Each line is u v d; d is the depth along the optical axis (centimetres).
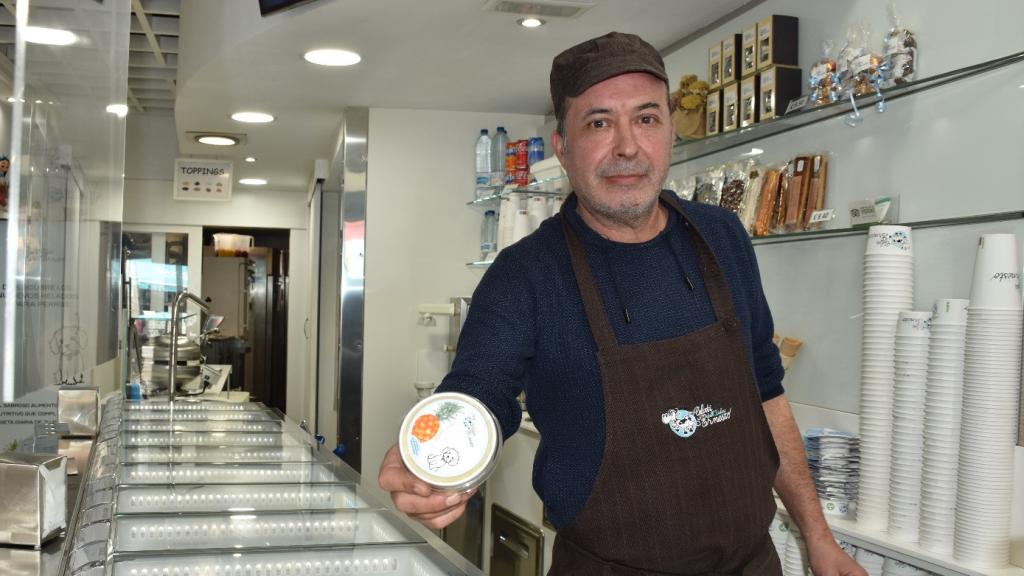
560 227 154
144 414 298
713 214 162
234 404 337
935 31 222
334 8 302
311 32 329
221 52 358
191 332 751
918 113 226
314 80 402
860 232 240
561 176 365
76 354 259
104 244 288
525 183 430
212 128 521
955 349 196
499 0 293
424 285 464
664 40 343
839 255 255
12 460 138
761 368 172
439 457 111
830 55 254
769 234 262
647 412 141
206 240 922
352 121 457
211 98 441
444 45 345
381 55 360
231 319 877
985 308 186
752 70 279
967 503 188
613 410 141
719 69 295
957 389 195
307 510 160
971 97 210
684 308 149
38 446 237
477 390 134
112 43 281
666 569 143
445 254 466
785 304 281
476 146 466
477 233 470
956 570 187
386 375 460
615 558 144
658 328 147
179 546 138
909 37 226
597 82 143
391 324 461
